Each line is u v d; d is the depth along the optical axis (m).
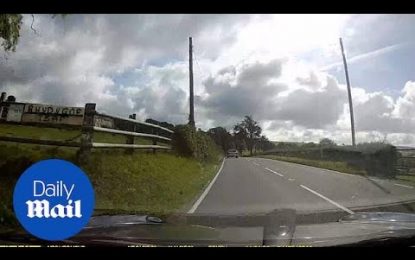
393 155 16.66
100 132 8.54
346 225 4.44
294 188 11.23
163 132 11.51
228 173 14.52
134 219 4.36
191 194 9.09
